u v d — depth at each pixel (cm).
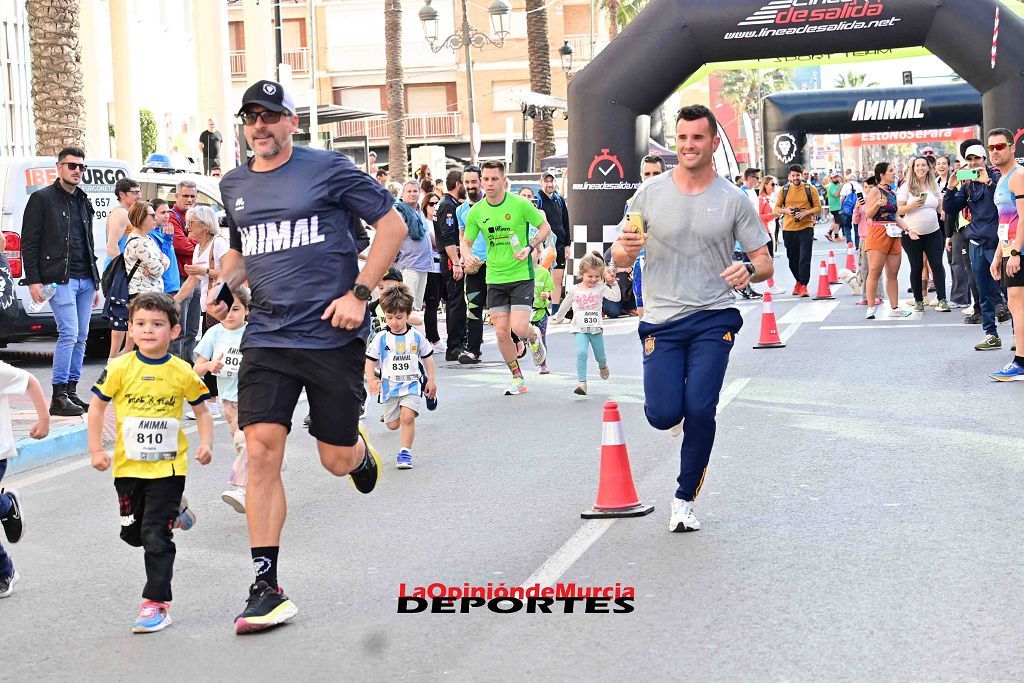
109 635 602
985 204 1488
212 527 821
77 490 964
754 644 545
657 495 845
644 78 2269
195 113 3856
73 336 1281
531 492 877
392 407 985
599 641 559
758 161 6850
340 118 4166
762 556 683
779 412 1152
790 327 1897
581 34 6359
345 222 627
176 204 1563
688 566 670
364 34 6450
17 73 3012
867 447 974
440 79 6406
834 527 739
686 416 737
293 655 558
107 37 3291
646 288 750
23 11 3045
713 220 729
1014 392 1205
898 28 2153
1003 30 2111
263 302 618
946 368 1384
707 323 736
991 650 525
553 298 2128
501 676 520
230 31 6200
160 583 608
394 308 970
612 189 2308
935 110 4778
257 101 606
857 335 1744
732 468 918
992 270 1306
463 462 998
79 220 1291
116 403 627
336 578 680
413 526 793
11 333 1678
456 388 1438
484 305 1688
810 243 2450
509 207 1348
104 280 1366
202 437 638
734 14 2203
